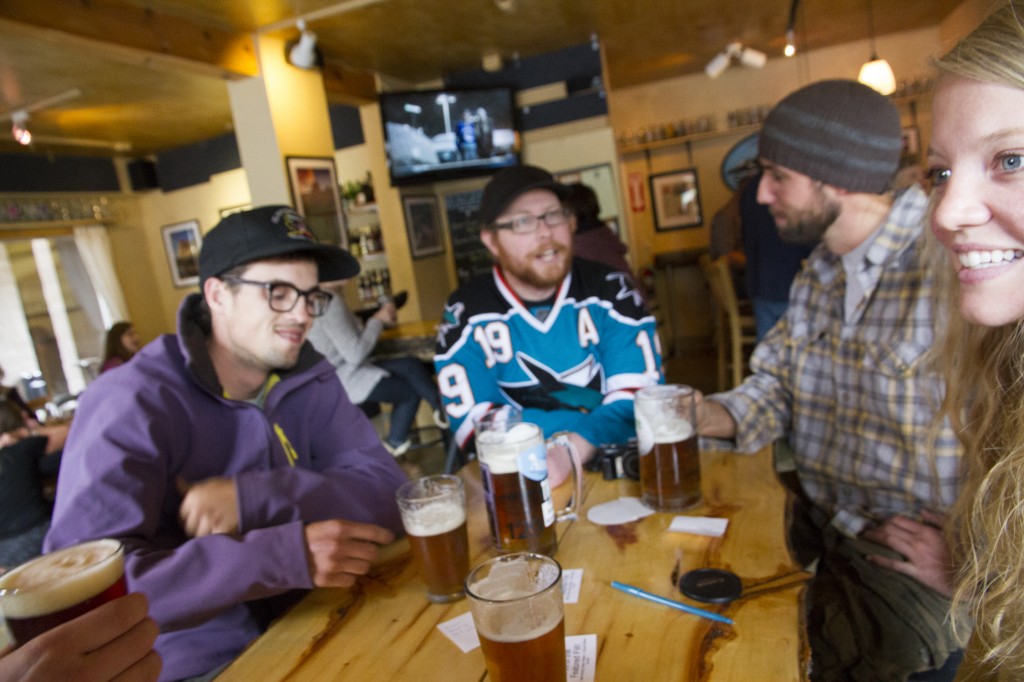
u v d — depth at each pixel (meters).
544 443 1.02
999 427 0.88
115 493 1.02
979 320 0.69
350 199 5.50
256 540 0.97
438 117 4.91
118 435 1.08
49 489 2.61
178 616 0.94
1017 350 0.82
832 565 1.30
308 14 3.63
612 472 1.32
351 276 1.51
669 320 6.77
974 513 0.84
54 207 6.49
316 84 4.29
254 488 1.11
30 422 3.38
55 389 6.91
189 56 3.39
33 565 0.73
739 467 1.31
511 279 1.79
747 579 0.88
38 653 0.62
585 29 4.62
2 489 2.39
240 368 1.38
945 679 1.06
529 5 3.98
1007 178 0.62
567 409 1.78
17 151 6.08
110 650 0.66
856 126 1.36
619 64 5.68
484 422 1.10
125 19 3.07
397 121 4.82
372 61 4.76
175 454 1.19
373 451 1.45
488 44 4.69
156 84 4.44
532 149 5.30
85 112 4.96
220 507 1.09
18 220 6.19
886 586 1.19
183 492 1.19
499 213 1.66
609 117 5.08
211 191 6.87
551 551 1.02
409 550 1.14
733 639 0.76
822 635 1.12
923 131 5.89
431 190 5.77
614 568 0.96
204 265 1.28
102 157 6.89
